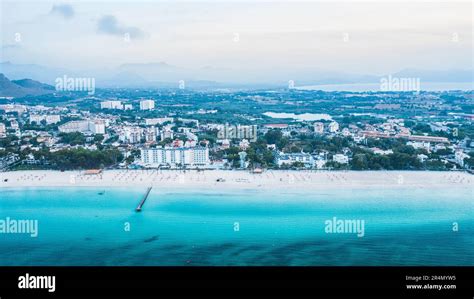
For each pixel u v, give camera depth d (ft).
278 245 520.83
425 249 504.02
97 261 476.54
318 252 496.64
